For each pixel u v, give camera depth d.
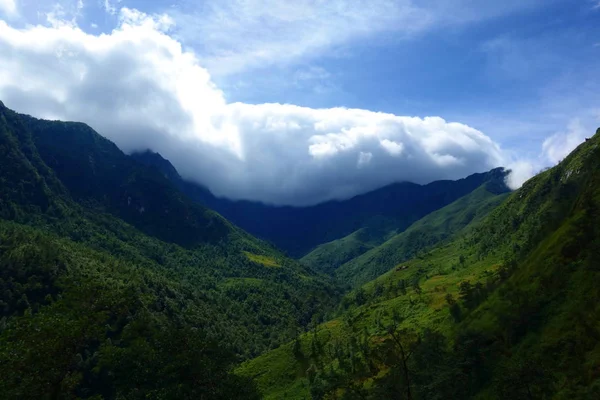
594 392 52.41
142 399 43.09
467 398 74.69
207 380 46.19
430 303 162.25
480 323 95.81
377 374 105.38
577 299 74.75
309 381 143.38
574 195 117.12
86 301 47.94
